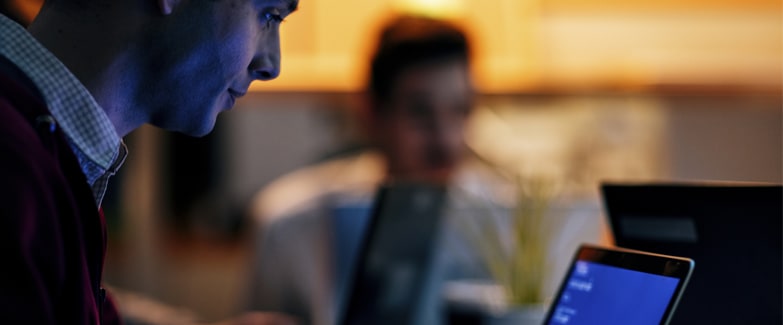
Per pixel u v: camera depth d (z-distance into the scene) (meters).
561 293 1.16
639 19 2.74
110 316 1.21
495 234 1.71
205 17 0.96
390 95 2.14
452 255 1.76
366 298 1.57
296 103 2.96
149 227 3.13
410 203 1.63
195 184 3.36
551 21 2.67
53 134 0.86
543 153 3.11
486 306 1.55
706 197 1.11
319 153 3.31
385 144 2.20
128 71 0.95
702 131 3.45
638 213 1.21
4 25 0.91
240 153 3.36
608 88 2.74
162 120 1.00
